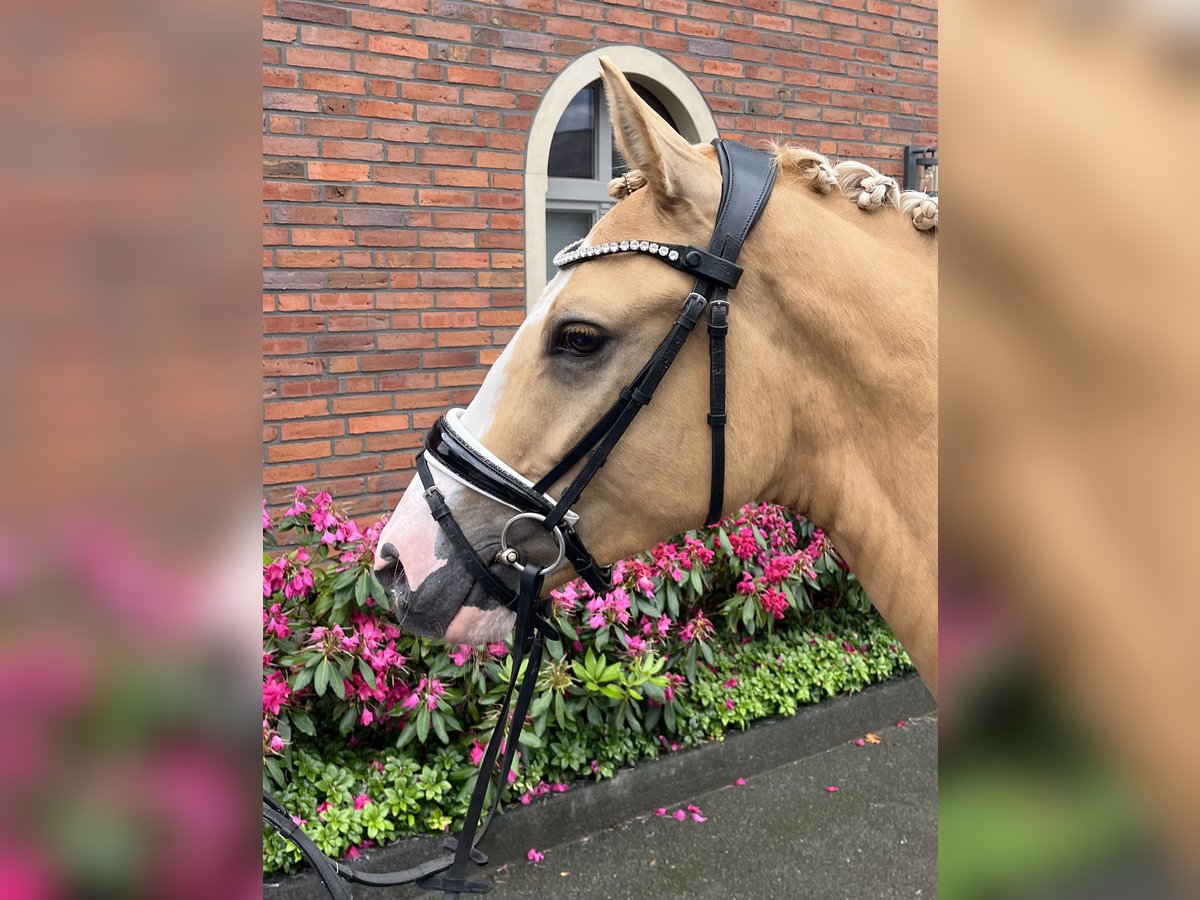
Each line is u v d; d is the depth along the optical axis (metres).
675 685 3.46
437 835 2.81
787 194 1.46
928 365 1.39
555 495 1.46
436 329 4.22
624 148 1.41
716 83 4.86
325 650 2.71
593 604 3.21
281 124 3.78
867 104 5.43
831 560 4.16
